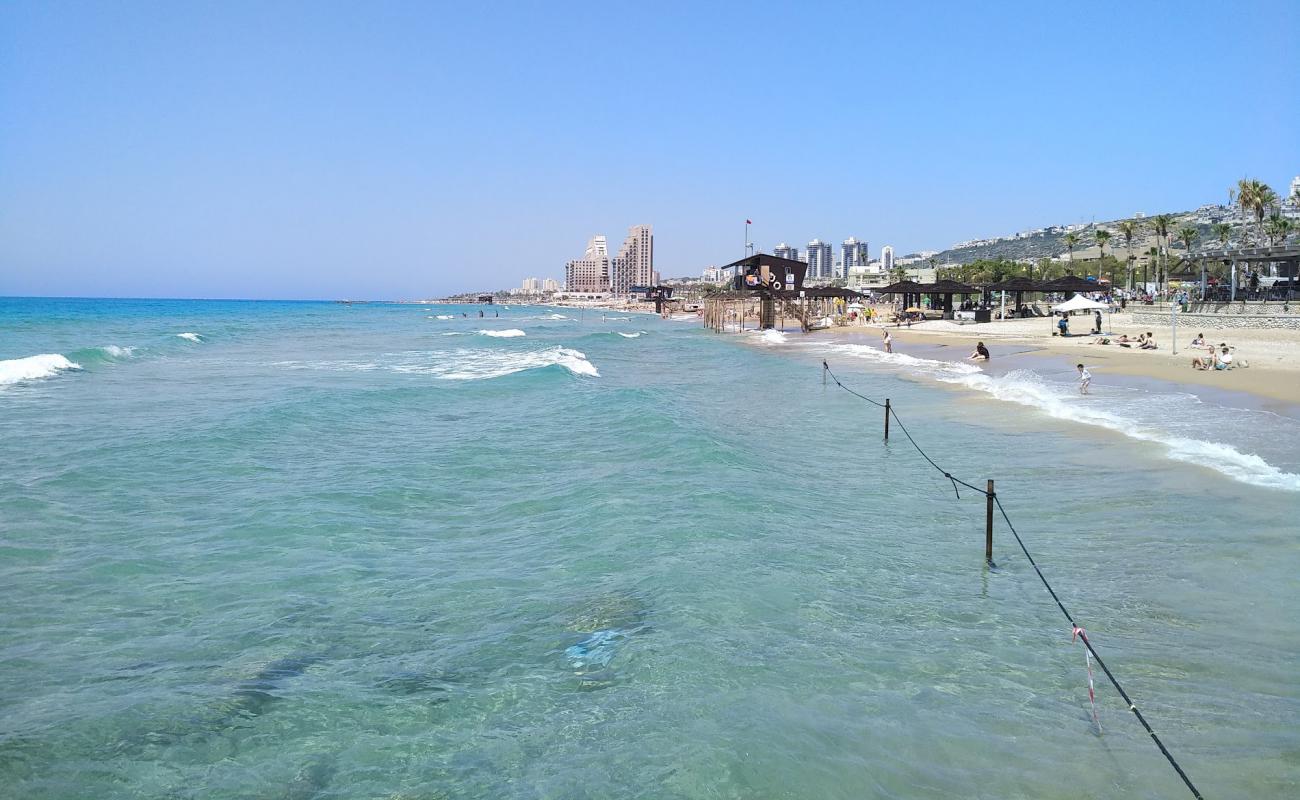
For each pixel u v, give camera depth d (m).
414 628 8.05
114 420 20.28
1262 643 7.41
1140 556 9.85
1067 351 40.25
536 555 10.27
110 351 39.56
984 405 23.48
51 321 77.12
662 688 6.66
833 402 26.05
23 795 5.20
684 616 8.14
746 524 11.38
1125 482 13.49
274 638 7.79
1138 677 6.82
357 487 13.92
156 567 9.81
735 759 5.54
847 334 68.56
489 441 18.34
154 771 5.52
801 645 7.50
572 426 20.36
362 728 6.11
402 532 11.39
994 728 6.01
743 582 9.11
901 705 6.36
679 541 10.60
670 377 36.00
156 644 7.64
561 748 5.79
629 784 5.29
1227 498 12.16
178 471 14.84
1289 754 5.58
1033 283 67.31
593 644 7.56
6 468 14.64
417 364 40.53
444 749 5.82
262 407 22.02
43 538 10.78
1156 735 5.86
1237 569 9.25
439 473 15.08
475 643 7.66
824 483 14.41
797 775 5.35
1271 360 31.09
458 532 11.40
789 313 76.75
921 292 71.62
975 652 7.38
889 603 8.59
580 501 12.81
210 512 12.23
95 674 6.99
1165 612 8.20
